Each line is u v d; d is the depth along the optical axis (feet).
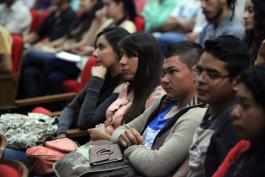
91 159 12.58
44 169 14.62
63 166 12.96
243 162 9.41
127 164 12.50
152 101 14.43
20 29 32.96
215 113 10.84
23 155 16.08
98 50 16.61
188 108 12.32
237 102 9.18
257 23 16.84
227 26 19.60
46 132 16.66
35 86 27.78
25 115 18.15
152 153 12.03
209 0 19.75
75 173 12.52
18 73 25.84
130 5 25.62
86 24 28.73
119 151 12.80
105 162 12.51
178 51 12.43
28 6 38.58
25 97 27.84
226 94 10.56
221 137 10.27
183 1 31.07
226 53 10.39
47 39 32.04
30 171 14.83
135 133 12.88
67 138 15.81
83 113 16.31
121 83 16.38
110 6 25.45
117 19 25.52
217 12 19.77
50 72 26.78
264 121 8.90
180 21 30.48
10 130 16.51
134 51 14.61
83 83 20.54
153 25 30.86
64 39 30.30
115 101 15.61
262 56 13.67
